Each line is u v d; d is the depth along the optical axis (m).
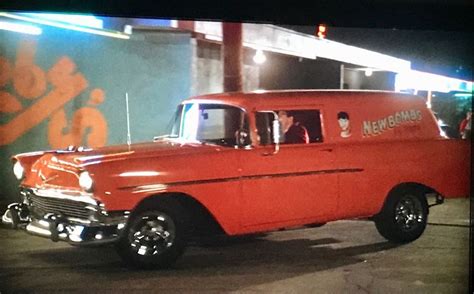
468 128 14.25
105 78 11.70
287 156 8.05
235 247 8.88
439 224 10.54
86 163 7.11
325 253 8.52
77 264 7.81
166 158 7.43
